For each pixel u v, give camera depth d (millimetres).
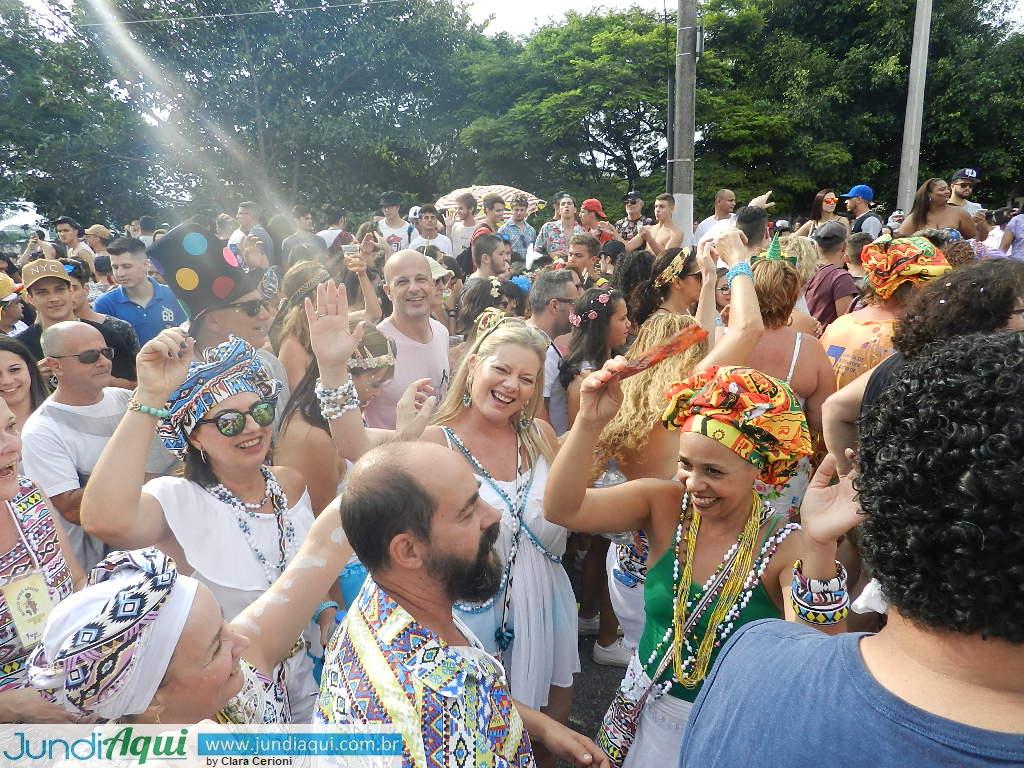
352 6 23266
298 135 22859
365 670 1215
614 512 2033
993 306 2070
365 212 23906
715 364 2609
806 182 23266
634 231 9984
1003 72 23484
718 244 3004
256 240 6934
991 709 759
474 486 1351
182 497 1997
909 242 3074
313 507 2689
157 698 1218
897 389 880
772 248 3215
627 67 23172
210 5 22422
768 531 1843
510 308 4867
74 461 2877
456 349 4414
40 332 4410
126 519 1808
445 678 1191
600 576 3695
